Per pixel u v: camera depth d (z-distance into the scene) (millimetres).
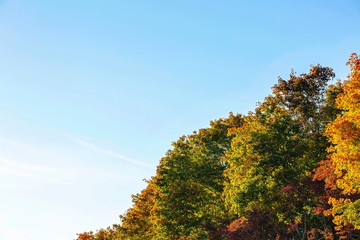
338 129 23375
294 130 38438
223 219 45156
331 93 41562
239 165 37250
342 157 23344
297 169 36438
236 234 38875
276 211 35969
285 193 34938
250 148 36500
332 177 28188
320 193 32219
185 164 48188
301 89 43938
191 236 46719
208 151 47812
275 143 36750
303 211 34750
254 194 35531
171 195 47281
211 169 46656
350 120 23438
